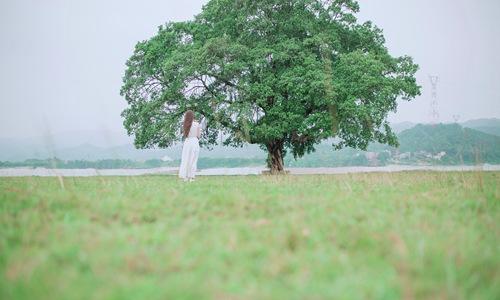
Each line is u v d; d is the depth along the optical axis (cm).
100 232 428
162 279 302
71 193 705
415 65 3006
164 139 2861
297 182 1132
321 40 2661
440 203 661
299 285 290
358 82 2511
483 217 532
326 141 2967
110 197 685
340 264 339
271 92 2650
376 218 518
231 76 2866
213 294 271
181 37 3141
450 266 315
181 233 426
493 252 372
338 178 1254
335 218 502
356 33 3078
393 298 272
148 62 3058
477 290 289
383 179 1178
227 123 2869
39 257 338
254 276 317
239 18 2884
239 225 474
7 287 282
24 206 579
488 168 2230
